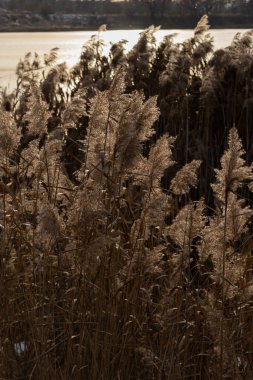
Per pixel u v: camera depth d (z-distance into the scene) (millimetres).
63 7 121250
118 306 4785
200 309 4727
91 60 10539
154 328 4859
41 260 4727
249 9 69062
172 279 4770
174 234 4797
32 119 5102
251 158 7875
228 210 4578
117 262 4758
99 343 4609
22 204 5047
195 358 4727
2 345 4641
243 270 4695
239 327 4566
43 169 5043
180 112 8406
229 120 8477
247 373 4438
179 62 9305
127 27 105938
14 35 92438
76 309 4680
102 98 4895
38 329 4586
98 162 4684
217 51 8945
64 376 4461
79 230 4594
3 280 4773
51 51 10477
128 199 4945
